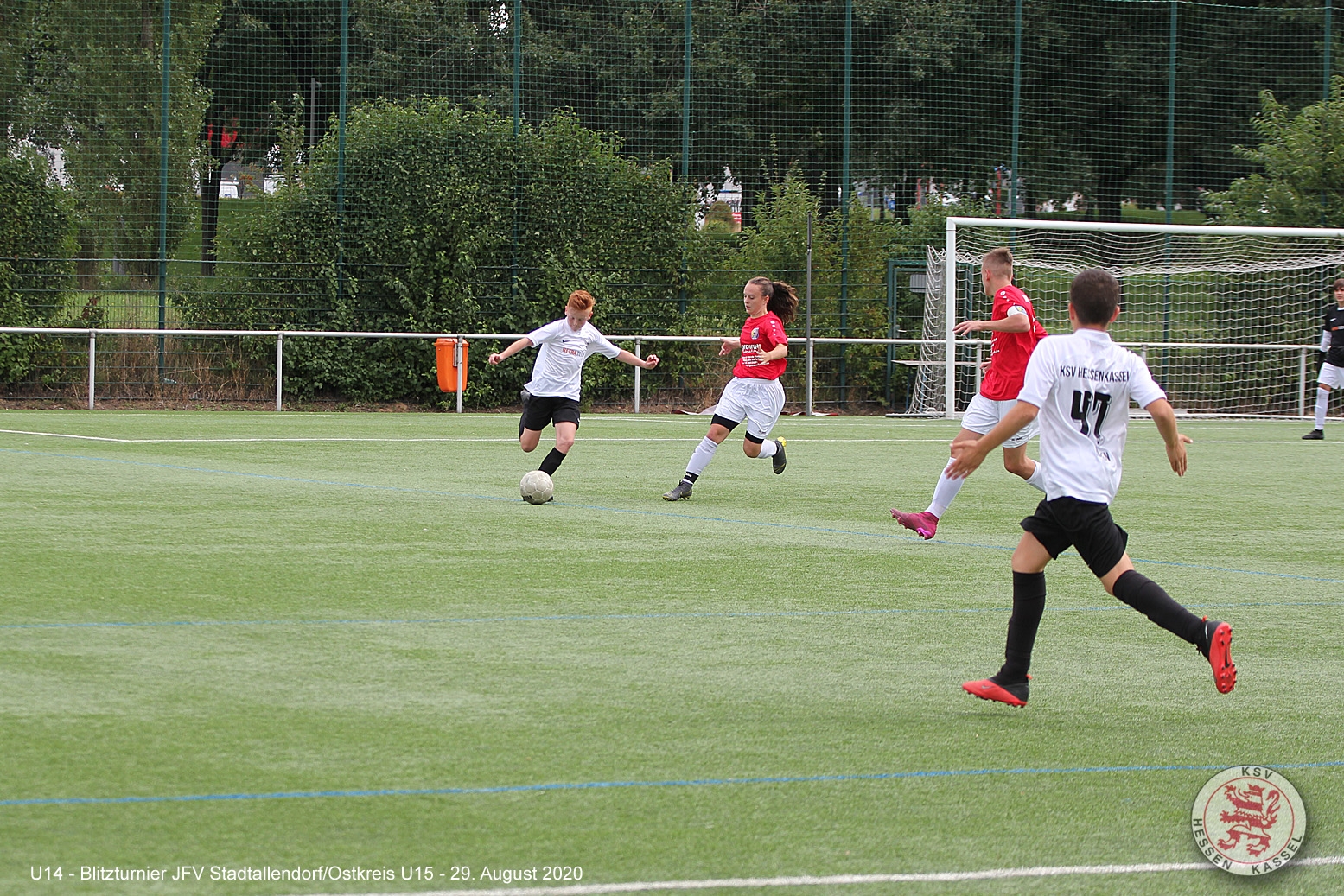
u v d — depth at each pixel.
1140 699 15.48
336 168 66.88
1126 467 43.97
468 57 71.19
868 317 71.69
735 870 10.13
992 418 28.00
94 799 11.18
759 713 14.36
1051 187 79.50
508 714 14.03
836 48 74.38
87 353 64.25
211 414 60.94
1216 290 75.81
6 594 19.27
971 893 9.91
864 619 19.42
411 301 67.56
